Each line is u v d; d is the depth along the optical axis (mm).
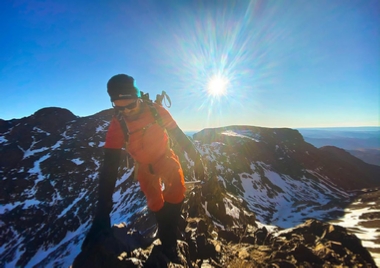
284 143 121688
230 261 3635
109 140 1937
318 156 111000
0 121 87750
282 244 4547
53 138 81375
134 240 3105
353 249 4516
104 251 2008
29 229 44219
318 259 3934
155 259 2262
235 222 15234
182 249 3070
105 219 2020
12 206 49406
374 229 45719
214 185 20062
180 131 2129
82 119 99562
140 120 1937
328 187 89812
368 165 116500
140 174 2195
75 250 36000
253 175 85562
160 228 2490
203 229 5176
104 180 1916
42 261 35438
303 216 58281
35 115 95562
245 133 132375
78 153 71125
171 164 2148
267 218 54969
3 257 38000
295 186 86062
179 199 2297
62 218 46781
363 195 78875
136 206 44781
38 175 60250
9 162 64750
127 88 1792
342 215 58594
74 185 57594
